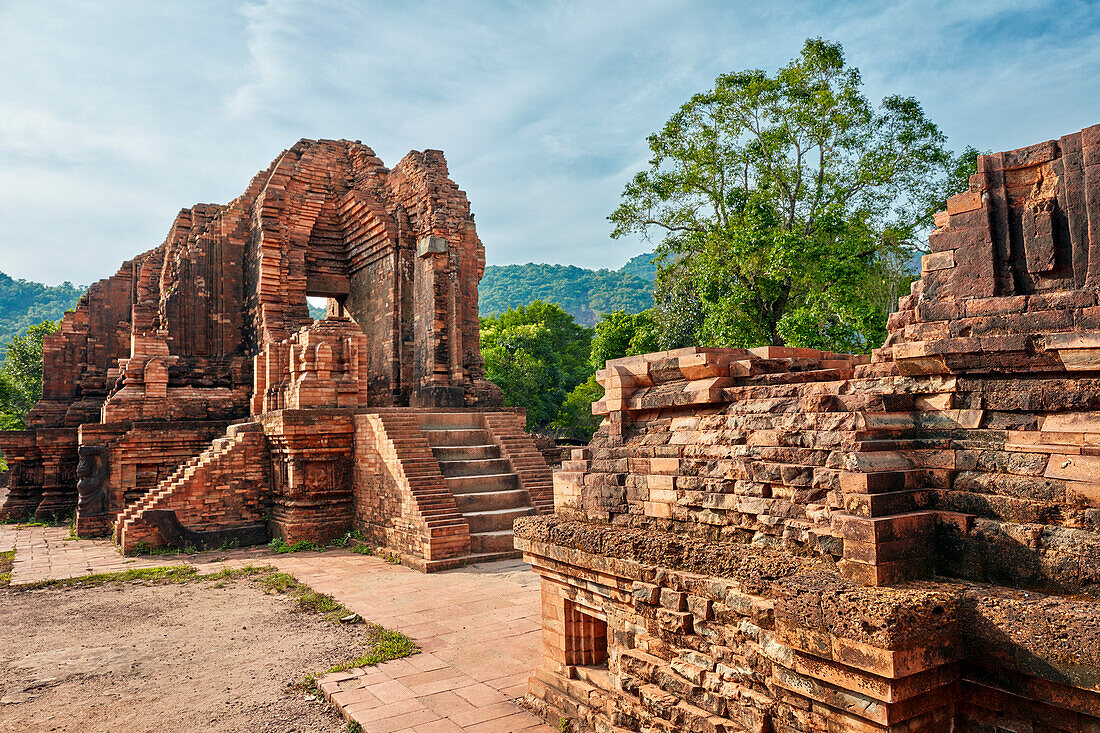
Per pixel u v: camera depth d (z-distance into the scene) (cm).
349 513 2023
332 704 823
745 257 2197
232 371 2711
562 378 5641
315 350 2089
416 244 2578
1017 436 454
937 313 514
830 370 611
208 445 2398
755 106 2527
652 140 2633
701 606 567
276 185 2614
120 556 1881
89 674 945
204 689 884
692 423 661
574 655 763
